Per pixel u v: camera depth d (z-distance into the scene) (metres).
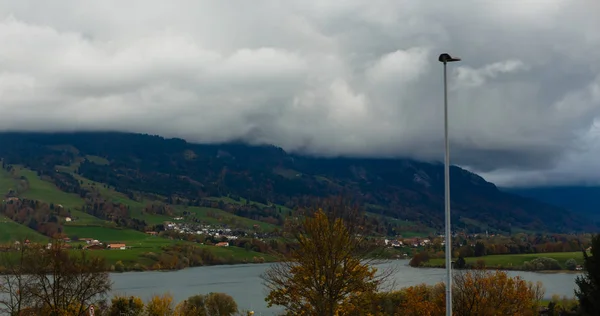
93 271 53.84
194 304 100.06
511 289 50.09
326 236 34.47
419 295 55.62
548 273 159.38
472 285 49.47
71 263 53.84
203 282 163.88
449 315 28.53
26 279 53.00
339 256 34.41
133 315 76.31
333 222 35.19
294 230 35.91
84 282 53.34
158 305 84.19
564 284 132.50
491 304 47.81
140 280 173.00
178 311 87.88
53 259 52.72
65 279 52.75
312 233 34.66
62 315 51.16
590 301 40.50
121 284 161.12
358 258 35.03
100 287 54.69
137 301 79.81
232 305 105.12
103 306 62.12
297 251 34.94
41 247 54.69
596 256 40.84
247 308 110.69
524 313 50.03
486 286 49.00
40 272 52.25
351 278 34.44
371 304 36.34
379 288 38.06
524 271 165.75
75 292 52.69
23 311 52.09
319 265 34.31
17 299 53.16
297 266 35.03
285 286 34.84
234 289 144.38
